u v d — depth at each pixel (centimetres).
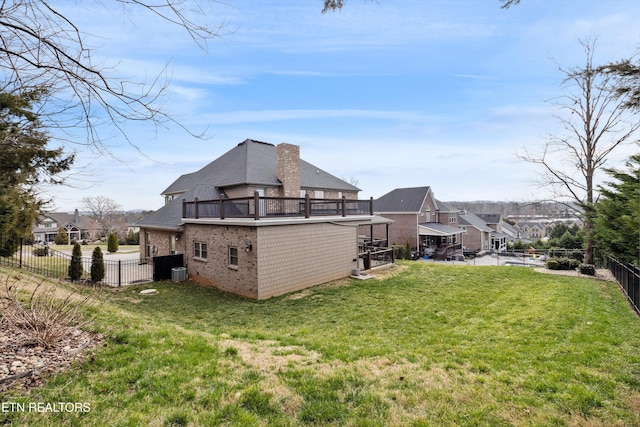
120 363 410
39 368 368
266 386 391
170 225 1547
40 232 4941
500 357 513
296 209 1327
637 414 349
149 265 1783
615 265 1241
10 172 672
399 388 407
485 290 1107
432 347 579
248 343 562
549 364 478
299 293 1142
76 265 1284
